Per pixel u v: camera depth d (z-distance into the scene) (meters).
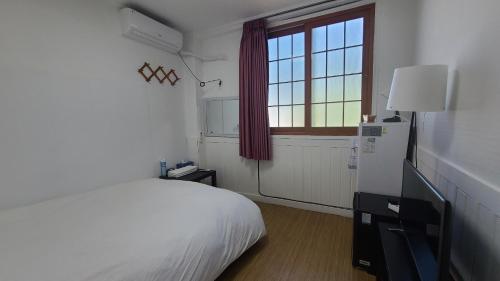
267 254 1.99
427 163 1.63
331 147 2.68
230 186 3.46
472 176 0.99
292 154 2.93
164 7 2.62
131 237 1.29
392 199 1.85
